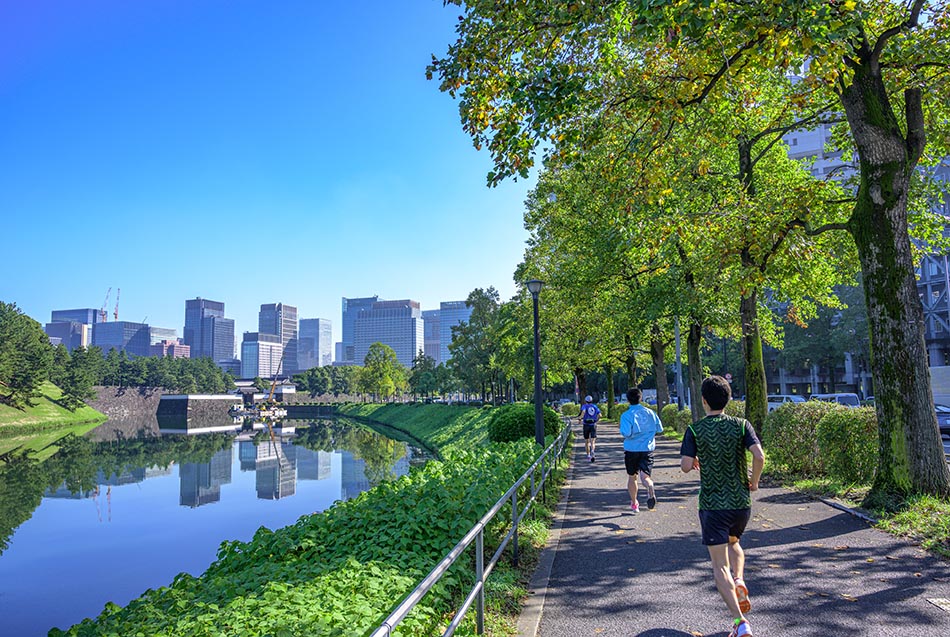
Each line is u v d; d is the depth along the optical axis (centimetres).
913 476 834
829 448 1074
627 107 1085
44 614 1270
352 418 11612
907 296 869
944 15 964
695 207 1565
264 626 430
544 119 865
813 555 670
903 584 563
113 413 13725
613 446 2394
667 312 1859
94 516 2366
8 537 2006
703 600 556
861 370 6925
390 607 466
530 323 3512
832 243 1450
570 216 2278
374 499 826
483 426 3834
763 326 2406
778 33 729
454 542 661
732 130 1426
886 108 905
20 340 9681
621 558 712
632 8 724
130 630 545
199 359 18388
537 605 565
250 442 6406
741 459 473
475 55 929
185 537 1973
